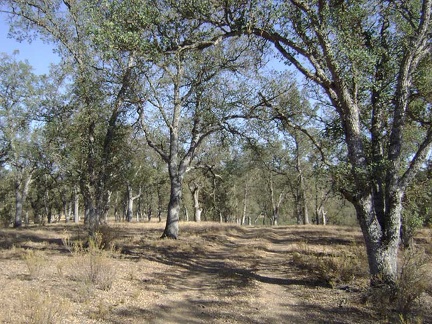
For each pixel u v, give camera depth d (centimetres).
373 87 836
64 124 1241
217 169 2586
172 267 994
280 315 605
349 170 753
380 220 768
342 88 784
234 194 5288
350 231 2256
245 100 1459
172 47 876
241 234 2288
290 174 4044
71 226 2520
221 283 827
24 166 2845
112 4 794
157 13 818
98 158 1212
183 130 1967
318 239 1772
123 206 6094
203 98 1603
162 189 4962
